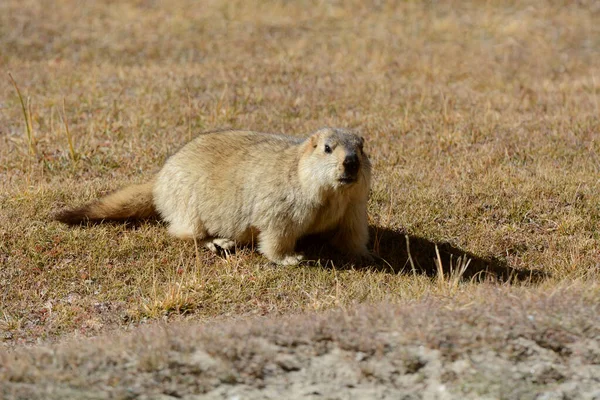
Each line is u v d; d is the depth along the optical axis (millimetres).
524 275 13383
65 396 8125
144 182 15836
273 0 37625
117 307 12492
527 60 29047
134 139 19516
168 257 13977
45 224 14734
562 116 21203
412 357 8820
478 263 13867
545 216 15180
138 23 34031
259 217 13523
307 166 12922
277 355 8906
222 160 14078
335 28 34000
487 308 9656
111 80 25422
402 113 21953
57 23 33438
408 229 14938
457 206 15422
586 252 14031
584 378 8609
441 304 10133
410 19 35219
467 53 29938
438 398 8320
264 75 25875
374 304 10695
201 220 14281
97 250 13977
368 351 8938
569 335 9141
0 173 17625
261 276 13219
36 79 25625
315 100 23000
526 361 8820
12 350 10297
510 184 16344
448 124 20844
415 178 17047
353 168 12438
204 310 12391
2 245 13867
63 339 11320
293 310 12164
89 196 16000
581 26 33719
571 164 17844
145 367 8633
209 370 8656
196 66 27234
